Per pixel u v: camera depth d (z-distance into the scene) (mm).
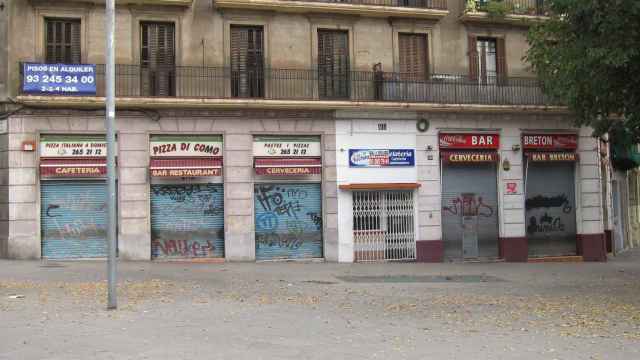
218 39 21344
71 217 19891
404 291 14648
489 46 24375
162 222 20578
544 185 24328
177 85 20844
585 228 24547
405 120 22641
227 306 11773
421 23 23375
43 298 12289
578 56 14469
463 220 23250
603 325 10133
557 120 24312
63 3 20156
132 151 20250
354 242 22000
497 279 17688
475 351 8195
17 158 19438
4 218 19469
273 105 21062
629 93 14875
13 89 19594
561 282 17016
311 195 21875
